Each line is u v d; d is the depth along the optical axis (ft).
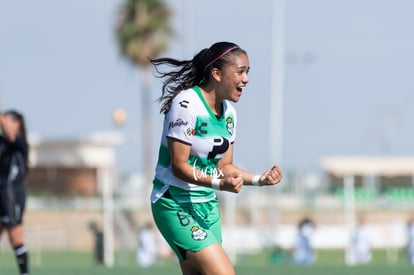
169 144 63.21
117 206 270.26
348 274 113.80
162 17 458.50
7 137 102.27
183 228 63.93
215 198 65.51
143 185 326.85
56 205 279.28
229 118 64.28
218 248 63.87
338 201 344.28
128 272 117.50
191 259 63.98
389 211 348.38
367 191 363.76
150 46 460.14
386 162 489.26
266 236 236.63
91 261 228.02
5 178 103.35
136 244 271.08
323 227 307.78
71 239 272.72
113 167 320.70
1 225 104.94
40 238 271.28
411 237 221.46
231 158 65.62
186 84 64.49
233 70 63.05
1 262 207.72
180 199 64.18
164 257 240.73
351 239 221.66
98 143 322.55
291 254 238.07
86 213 274.98
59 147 319.88
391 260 248.32
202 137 63.26
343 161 489.26
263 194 326.85
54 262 226.79
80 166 318.45
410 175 481.87
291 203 349.20
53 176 295.69
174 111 63.05
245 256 228.43
